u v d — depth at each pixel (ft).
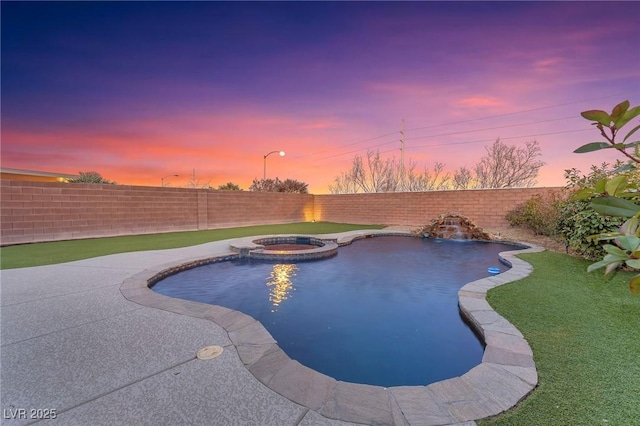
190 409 6.65
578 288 15.67
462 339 11.93
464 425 6.11
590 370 7.99
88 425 6.19
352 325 13.43
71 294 14.62
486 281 17.07
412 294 17.67
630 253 2.85
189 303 13.42
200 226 47.32
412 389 7.36
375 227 52.95
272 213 59.41
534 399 6.85
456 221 40.32
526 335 10.16
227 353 9.08
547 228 34.50
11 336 10.20
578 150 3.48
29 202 30.86
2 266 20.72
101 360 8.68
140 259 23.07
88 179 45.80
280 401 6.92
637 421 6.09
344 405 6.78
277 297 17.16
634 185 3.33
